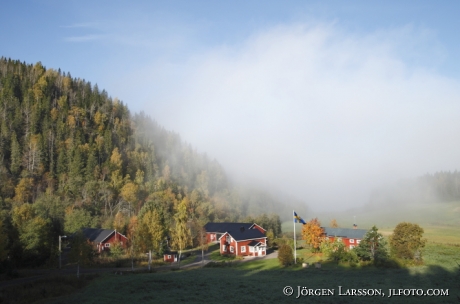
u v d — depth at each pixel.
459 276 36.59
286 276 40.53
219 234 86.75
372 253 50.94
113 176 128.50
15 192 104.44
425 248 65.50
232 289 31.25
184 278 39.12
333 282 34.31
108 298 29.30
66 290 37.03
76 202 102.88
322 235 68.19
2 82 174.88
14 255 57.78
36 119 152.12
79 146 142.00
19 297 34.53
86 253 47.97
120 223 84.31
